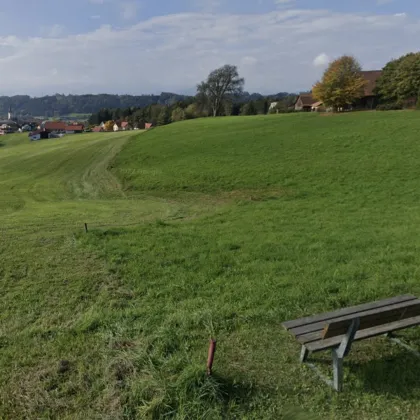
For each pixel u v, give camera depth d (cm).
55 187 2945
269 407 432
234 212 1644
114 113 16438
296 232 1191
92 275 836
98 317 634
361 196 1833
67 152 4703
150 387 448
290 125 4472
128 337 570
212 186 2420
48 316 663
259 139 3728
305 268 838
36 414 431
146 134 5194
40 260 935
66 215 1689
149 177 2834
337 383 450
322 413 423
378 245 996
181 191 2416
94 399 449
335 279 766
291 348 537
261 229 1259
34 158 4584
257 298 689
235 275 818
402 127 3294
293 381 470
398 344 541
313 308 653
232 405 430
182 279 798
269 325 598
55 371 499
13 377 492
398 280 746
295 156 2855
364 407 429
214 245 1039
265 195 2078
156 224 1341
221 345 542
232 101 10156
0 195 2688
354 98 5666
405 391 450
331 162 2556
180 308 667
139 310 660
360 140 3039
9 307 700
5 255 978
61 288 775
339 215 1473
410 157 2411
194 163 3052
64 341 571
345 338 436
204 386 443
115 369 489
